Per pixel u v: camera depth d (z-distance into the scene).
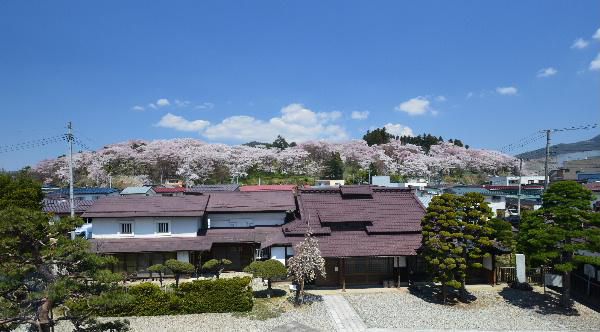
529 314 22.22
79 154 90.62
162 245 29.23
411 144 114.00
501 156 116.69
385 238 28.20
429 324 20.89
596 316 21.84
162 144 93.56
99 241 29.67
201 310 22.69
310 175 89.25
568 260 22.44
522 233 23.58
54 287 12.53
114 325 15.46
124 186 79.12
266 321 21.39
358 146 102.75
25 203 28.34
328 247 27.19
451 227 23.58
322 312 22.70
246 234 31.38
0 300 13.04
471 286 27.58
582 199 21.69
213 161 87.56
